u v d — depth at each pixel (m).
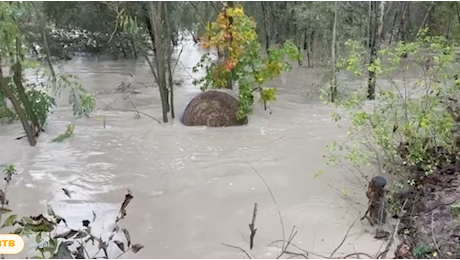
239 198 4.13
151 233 3.55
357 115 4.40
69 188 4.40
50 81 7.12
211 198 4.14
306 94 7.72
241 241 3.42
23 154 5.32
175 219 3.77
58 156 5.25
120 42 11.05
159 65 6.35
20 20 7.34
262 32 10.95
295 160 5.02
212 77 6.83
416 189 4.12
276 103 7.34
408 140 4.36
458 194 4.02
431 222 3.67
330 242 3.39
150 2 6.22
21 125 6.33
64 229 3.62
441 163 4.49
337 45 7.51
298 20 9.30
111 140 5.76
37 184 4.49
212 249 3.30
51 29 10.72
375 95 5.95
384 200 3.58
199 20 9.84
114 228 3.38
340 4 8.19
